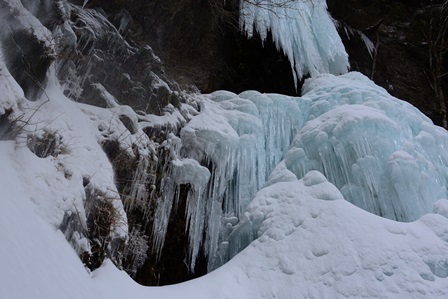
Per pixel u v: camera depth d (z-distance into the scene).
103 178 4.79
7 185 3.28
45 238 3.17
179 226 6.93
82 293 3.09
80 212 4.12
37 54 4.68
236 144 7.46
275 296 5.10
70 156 4.50
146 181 6.14
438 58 12.96
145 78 6.87
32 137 4.12
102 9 6.83
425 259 5.07
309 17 10.71
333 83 9.35
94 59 6.00
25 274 2.53
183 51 8.50
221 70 9.52
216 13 8.70
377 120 7.27
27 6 5.03
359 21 12.88
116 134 5.59
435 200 6.93
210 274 5.49
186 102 7.84
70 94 5.57
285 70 10.78
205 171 6.95
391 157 6.98
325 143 7.41
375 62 12.72
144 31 7.59
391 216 6.78
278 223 6.02
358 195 6.98
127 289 4.19
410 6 13.09
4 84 3.90
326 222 5.73
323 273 5.15
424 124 8.12
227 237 7.12
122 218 4.82
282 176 7.13
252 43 10.15
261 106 8.38
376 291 4.81
